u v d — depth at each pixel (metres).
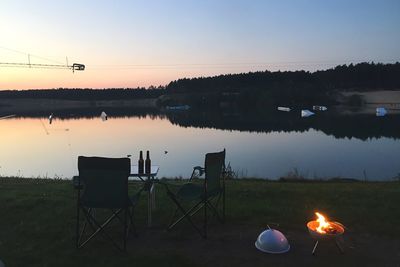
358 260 4.05
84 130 56.28
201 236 4.73
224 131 55.03
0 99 106.88
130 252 4.27
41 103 116.56
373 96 117.12
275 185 8.67
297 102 117.19
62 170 24.12
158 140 43.59
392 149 34.12
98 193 4.26
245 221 5.31
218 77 131.38
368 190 7.60
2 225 5.23
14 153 32.69
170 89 135.25
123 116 93.62
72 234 4.84
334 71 123.94
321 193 7.04
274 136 47.34
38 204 6.22
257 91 123.31
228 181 10.20
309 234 4.80
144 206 6.04
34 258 4.12
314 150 34.00
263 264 3.96
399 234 4.78
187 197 4.72
